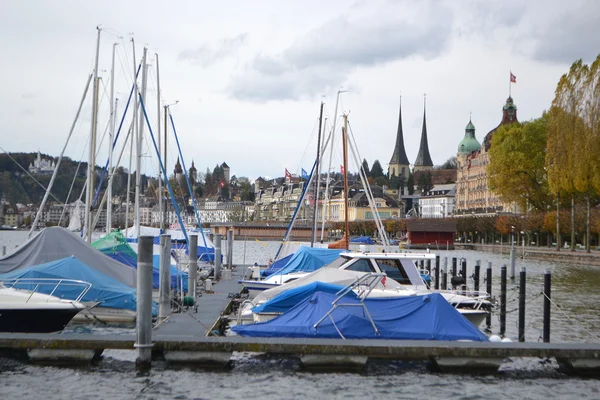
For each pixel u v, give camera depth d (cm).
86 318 3484
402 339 2784
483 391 2442
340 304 2838
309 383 2478
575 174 9350
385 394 2381
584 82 9369
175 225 9500
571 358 2648
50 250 3706
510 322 3997
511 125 13250
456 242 18000
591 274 7544
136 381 2467
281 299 3148
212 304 3909
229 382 2473
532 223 12538
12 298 3036
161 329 3075
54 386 2408
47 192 5566
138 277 2584
